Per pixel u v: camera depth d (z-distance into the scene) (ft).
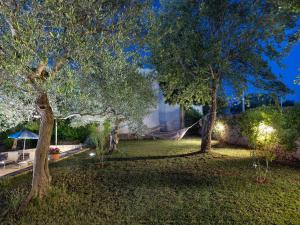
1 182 30.71
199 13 41.78
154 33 23.94
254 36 41.42
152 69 44.78
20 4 16.75
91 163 42.32
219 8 42.80
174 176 32.35
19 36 16.07
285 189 25.82
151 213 21.22
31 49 15.78
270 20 38.99
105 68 23.76
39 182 24.40
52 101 27.25
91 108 32.73
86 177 33.04
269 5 39.17
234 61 46.75
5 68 15.67
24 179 33.27
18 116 28.12
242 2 42.29
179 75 42.98
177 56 41.27
